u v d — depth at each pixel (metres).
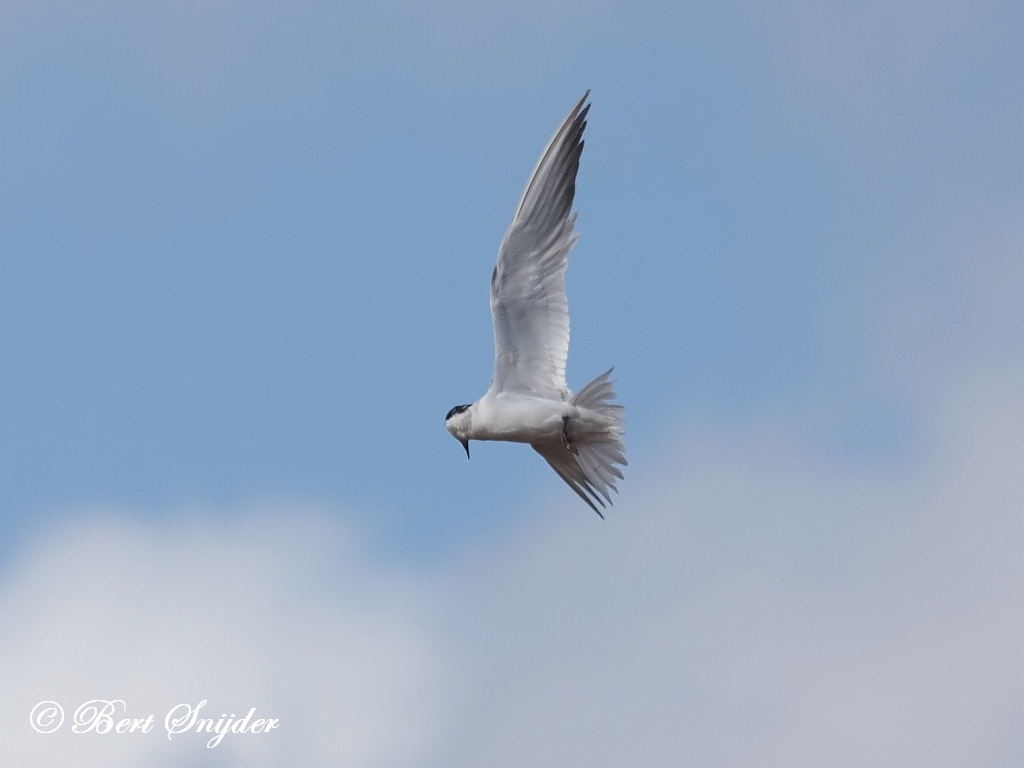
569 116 15.57
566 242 15.48
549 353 15.60
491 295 15.54
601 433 15.73
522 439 15.86
